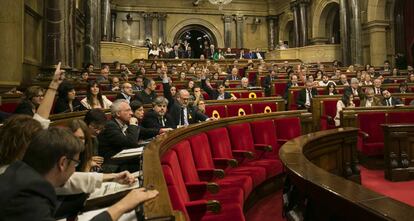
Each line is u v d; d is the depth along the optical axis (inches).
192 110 246.4
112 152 146.2
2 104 222.2
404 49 641.0
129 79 415.8
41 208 51.2
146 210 59.1
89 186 84.9
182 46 857.5
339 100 314.3
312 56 745.0
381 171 244.4
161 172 78.4
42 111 115.1
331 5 769.6
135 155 124.6
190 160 136.1
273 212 167.3
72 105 216.7
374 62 644.7
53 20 318.3
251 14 968.9
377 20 641.6
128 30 896.9
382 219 59.6
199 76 410.3
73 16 354.9
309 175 86.6
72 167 59.3
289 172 97.3
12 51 323.3
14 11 323.9
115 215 56.7
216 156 173.2
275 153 218.5
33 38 374.6
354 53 637.3
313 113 324.2
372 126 260.8
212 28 949.8
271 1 968.9
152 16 909.8
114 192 83.5
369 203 65.1
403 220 56.5
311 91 356.2
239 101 298.8
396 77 458.9
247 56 776.9
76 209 76.5
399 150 217.8
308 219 87.3
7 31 322.0
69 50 333.7
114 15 879.7
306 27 833.5
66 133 59.5
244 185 149.6
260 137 215.0
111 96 291.7
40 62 390.3
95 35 525.0
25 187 51.8
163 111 207.0
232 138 195.5
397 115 262.5
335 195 71.9
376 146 247.4
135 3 900.6
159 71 437.7
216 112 286.7
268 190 196.5
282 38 947.3
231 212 118.9
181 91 242.8
